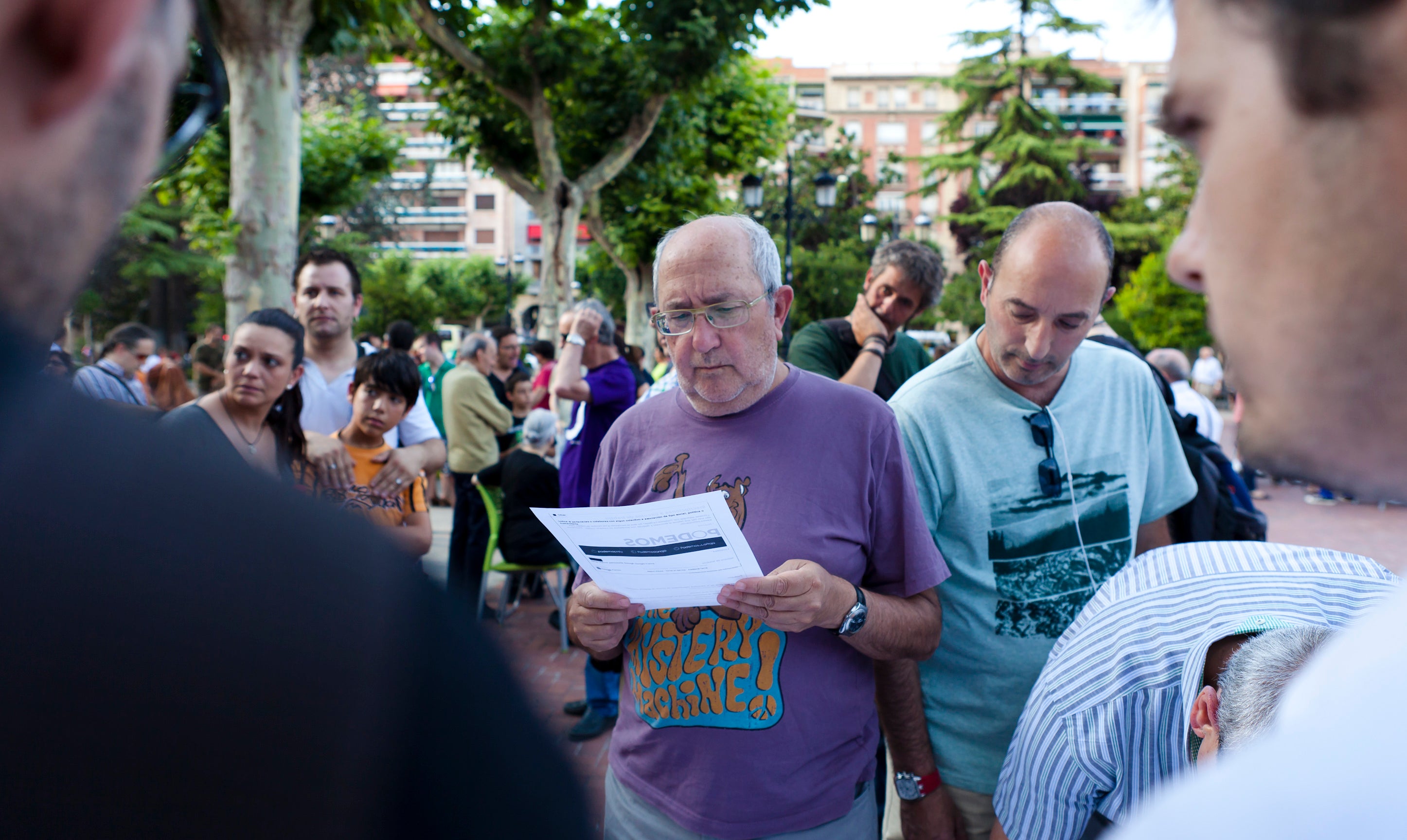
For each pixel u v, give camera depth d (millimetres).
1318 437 378
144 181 419
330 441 2988
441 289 42969
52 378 380
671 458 1868
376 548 409
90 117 383
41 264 379
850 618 1662
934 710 2096
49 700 324
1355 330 356
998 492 2035
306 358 3486
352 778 349
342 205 13492
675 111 12953
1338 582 1451
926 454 2080
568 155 13273
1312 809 312
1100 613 1581
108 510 353
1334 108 343
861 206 28719
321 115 23312
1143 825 365
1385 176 339
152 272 27391
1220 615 1431
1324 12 336
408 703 371
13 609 327
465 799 374
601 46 12070
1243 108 377
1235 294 396
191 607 347
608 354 4164
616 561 1625
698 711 1725
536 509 1641
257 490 394
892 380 3277
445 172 60500
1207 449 2471
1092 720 1484
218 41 5441
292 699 349
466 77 12695
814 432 1816
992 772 2020
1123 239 31391
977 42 32250
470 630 415
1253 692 1120
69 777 322
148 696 332
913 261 3141
